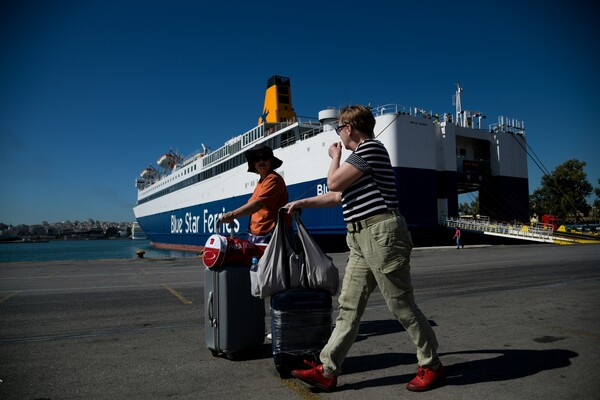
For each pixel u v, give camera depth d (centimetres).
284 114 2878
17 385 251
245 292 303
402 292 221
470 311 452
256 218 327
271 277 255
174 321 443
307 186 2259
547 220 3253
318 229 2166
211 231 3403
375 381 246
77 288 718
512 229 2300
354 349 320
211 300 302
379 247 217
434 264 1100
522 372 249
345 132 239
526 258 1240
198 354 316
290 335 253
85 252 5869
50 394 236
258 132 2794
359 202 222
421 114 2227
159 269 1111
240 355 309
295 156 2366
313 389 237
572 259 1152
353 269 233
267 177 320
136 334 384
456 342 324
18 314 487
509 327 368
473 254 1507
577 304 473
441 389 227
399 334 364
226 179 3127
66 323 436
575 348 296
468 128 2461
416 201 2055
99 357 310
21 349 335
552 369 252
